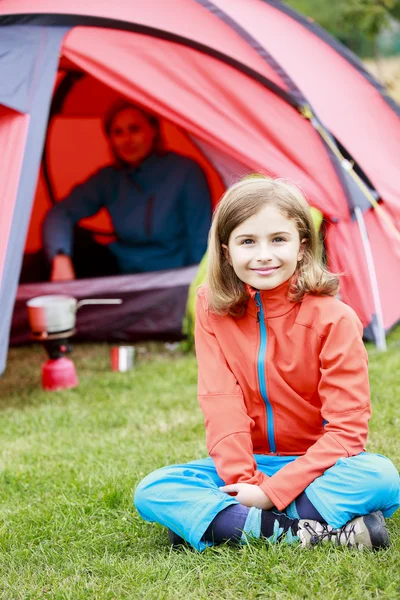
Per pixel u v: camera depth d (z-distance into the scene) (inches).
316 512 69.5
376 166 154.9
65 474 97.2
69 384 143.3
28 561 74.1
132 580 67.0
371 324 152.7
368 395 71.6
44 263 193.6
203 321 78.3
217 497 71.2
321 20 471.5
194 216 184.2
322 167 148.1
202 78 144.9
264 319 74.9
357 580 62.6
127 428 116.3
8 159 127.3
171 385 137.6
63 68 195.5
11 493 93.7
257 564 66.7
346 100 161.3
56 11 137.6
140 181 187.6
